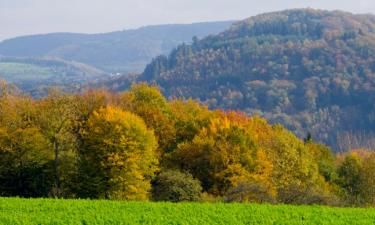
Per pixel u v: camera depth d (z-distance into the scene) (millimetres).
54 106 81938
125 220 43906
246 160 84688
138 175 75812
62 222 42125
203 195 75375
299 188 72062
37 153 79562
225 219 45969
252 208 53000
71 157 79250
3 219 42219
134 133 77000
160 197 75062
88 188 76000
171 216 46781
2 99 83938
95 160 76625
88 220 43531
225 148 84812
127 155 75688
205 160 86125
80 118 86625
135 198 74750
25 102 85500
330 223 45562
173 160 87562
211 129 87875
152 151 79625
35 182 79438
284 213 50812
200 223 43781
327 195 72125
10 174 79125
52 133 80000
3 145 78875
